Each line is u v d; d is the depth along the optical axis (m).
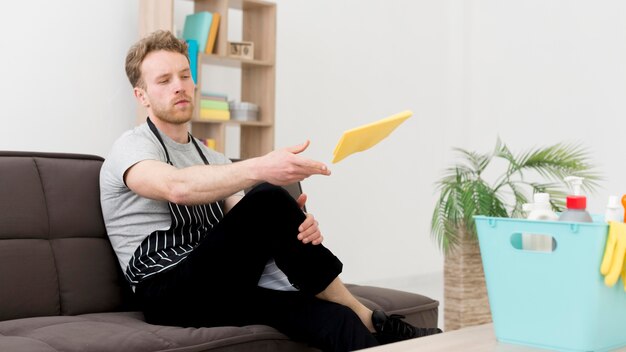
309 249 1.87
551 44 5.61
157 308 1.90
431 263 5.86
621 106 5.25
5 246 1.92
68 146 3.77
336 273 1.90
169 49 2.20
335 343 1.81
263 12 4.14
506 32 5.81
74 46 3.78
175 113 2.16
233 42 4.00
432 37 5.84
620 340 1.28
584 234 1.20
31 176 2.05
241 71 4.25
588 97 5.42
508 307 1.30
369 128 1.37
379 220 5.40
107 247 2.13
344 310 1.84
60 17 3.72
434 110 5.85
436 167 5.87
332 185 5.05
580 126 5.45
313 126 4.93
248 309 1.93
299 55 4.82
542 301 1.26
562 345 1.24
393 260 5.53
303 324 1.85
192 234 2.07
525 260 1.27
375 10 5.35
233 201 2.27
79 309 2.00
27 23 3.61
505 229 1.29
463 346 1.26
